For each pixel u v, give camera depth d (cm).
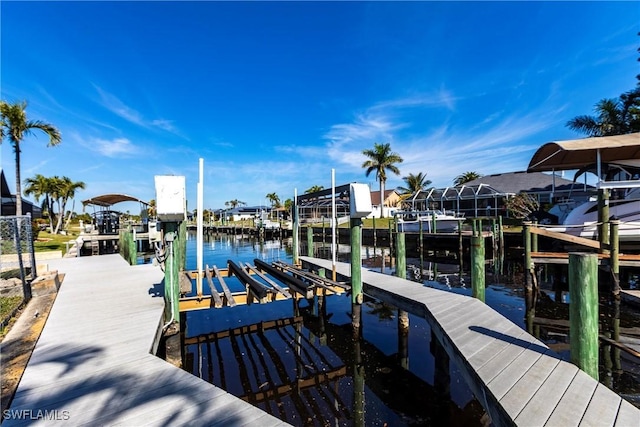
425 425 387
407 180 5075
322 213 4206
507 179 3117
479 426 385
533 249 1047
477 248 598
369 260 1867
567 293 995
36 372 322
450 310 525
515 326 458
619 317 731
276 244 3309
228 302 573
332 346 616
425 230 2331
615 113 2261
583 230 1209
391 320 754
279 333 686
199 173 639
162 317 490
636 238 1102
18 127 1723
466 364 360
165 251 515
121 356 358
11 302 550
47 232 3262
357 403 435
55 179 3147
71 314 495
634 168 1328
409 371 517
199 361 563
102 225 2738
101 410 264
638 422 259
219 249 2823
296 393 462
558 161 1420
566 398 290
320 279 743
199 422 252
